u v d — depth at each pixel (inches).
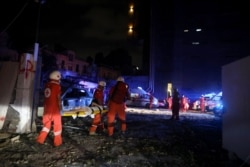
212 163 189.9
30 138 235.1
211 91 1316.4
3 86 265.4
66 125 335.0
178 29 1371.8
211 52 1337.4
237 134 205.8
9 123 257.6
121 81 291.4
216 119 543.8
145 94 935.0
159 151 218.5
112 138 264.5
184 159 197.2
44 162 174.7
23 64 259.3
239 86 205.0
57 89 216.7
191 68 1355.8
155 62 1406.3
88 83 875.4
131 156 199.9
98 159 187.0
